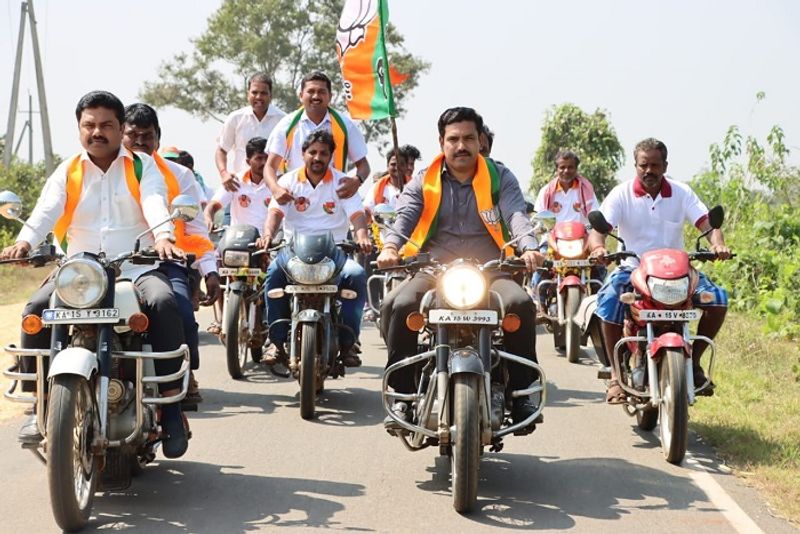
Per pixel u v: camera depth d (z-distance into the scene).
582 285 9.91
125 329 5.07
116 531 4.86
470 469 5.06
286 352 8.03
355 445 6.61
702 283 6.64
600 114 24.92
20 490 5.58
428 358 5.53
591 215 6.68
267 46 48.06
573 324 9.80
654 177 7.29
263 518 5.10
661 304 6.30
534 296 11.03
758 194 16.72
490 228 6.10
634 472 6.01
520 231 5.93
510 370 5.68
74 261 4.83
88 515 4.89
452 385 5.25
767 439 6.64
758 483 5.80
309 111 9.73
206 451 6.40
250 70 49.78
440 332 5.29
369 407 7.82
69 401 4.63
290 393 8.32
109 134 5.64
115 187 5.74
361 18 10.77
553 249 10.12
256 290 8.88
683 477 5.91
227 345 8.73
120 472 5.13
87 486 4.94
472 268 5.19
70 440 4.60
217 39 49.03
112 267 4.96
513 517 5.16
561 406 7.89
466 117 6.04
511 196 6.15
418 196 6.16
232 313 8.70
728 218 16.53
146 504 5.29
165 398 5.05
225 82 50.59
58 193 5.69
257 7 48.34
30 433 4.99
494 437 5.38
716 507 5.34
